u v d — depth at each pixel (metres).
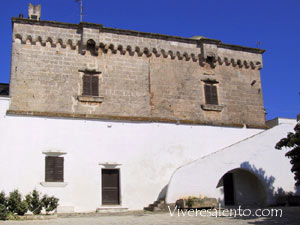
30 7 25.52
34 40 22.53
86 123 22.28
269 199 22.98
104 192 21.88
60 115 21.77
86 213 20.41
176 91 25.08
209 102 25.81
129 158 22.67
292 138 16.62
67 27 23.36
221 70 26.86
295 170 16.98
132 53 24.62
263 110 27.47
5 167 20.09
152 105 24.22
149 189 22.66
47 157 20.98
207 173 21.78
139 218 17.05
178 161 23.77
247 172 25.03
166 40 25.62
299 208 20.00
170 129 24.09
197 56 26.23
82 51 23.31
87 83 23.12
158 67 25.08
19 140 20.69
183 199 20.42
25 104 21.52
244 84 27.34
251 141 23.45
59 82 22.53
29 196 18.19
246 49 27.91
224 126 25.61
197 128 24.81
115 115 23.14
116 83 23.75
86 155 21.78
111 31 24.31
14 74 21.73
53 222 15.65
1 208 16.55
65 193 20.84
